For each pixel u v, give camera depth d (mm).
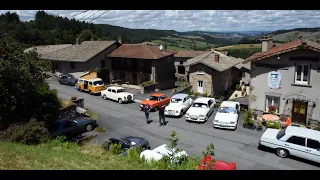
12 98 14664
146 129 20922
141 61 38469
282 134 15727
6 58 14797
